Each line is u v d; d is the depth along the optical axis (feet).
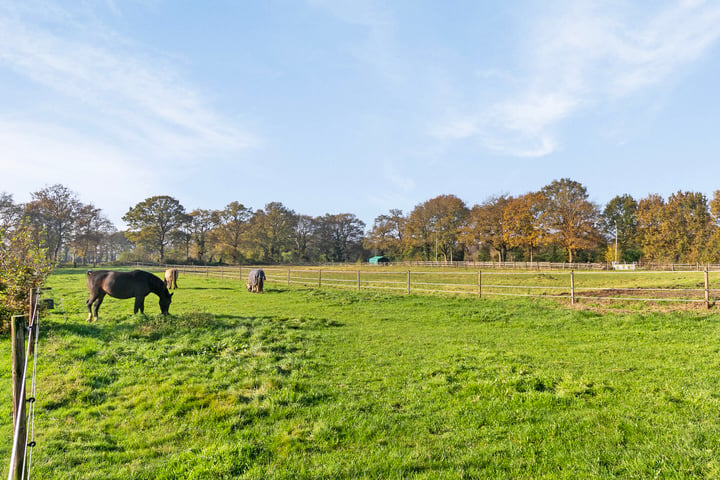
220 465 13.44
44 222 190.19
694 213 177.58
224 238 255.50
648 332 30.83
